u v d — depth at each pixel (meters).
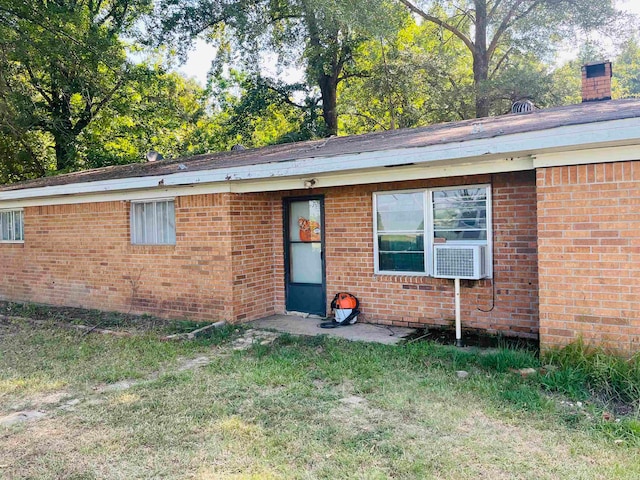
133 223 9.48
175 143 25.53
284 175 6.85
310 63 21.30
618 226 4.98
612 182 5.00
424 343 6.32
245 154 10.12
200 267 8.45
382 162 5.98
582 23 18.56
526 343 6.32
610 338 5.05
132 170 10.90
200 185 8.30
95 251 9.93
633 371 4.54
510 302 6.71
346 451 3.56
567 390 4.52
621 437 3.64
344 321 7.77
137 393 4.89
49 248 10.74
